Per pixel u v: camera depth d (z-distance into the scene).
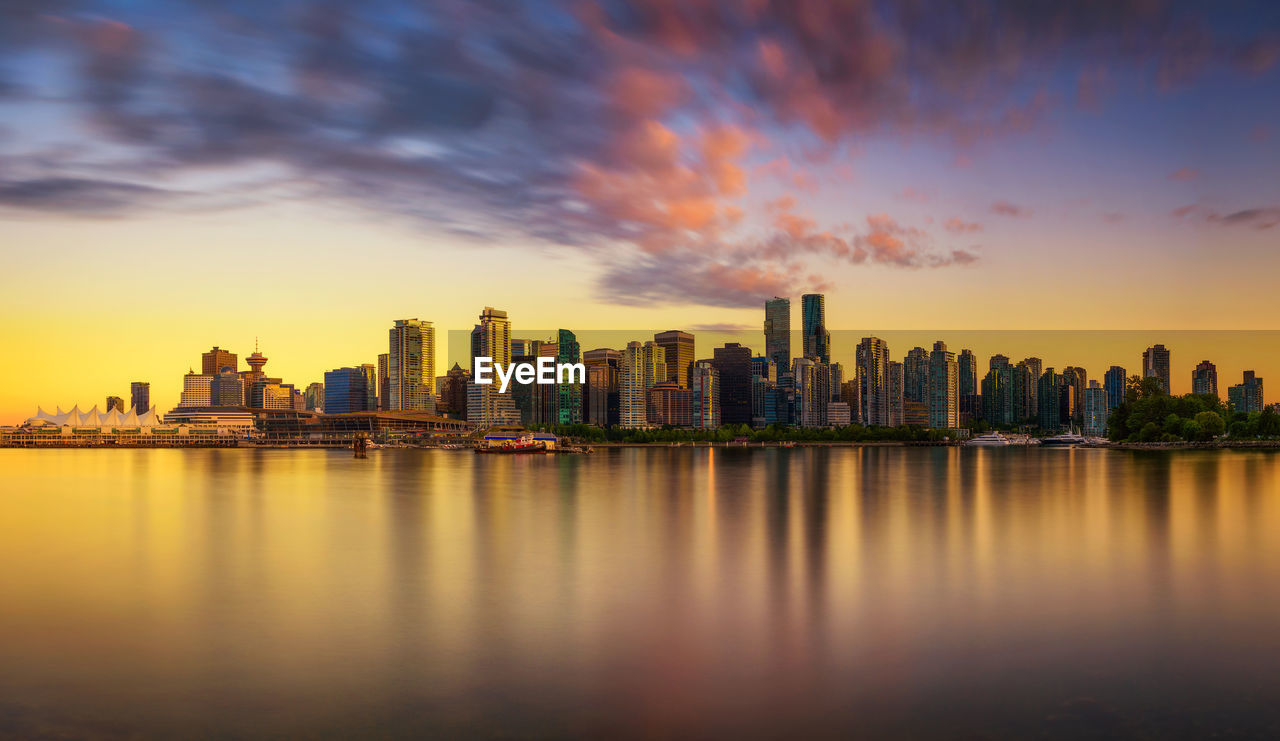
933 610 49.50
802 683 37.03
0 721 33.31
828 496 128.75
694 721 33.03
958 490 138.62
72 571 63.50
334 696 35.84
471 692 36.25
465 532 85.62
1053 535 80.94
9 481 183.50
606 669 39.03
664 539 79.50
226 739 31.61
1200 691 35.94
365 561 67.56
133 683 37.56
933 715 33.53
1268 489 134.75
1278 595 53.34
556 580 59.19
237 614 49.56
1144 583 57.16
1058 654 40.94
